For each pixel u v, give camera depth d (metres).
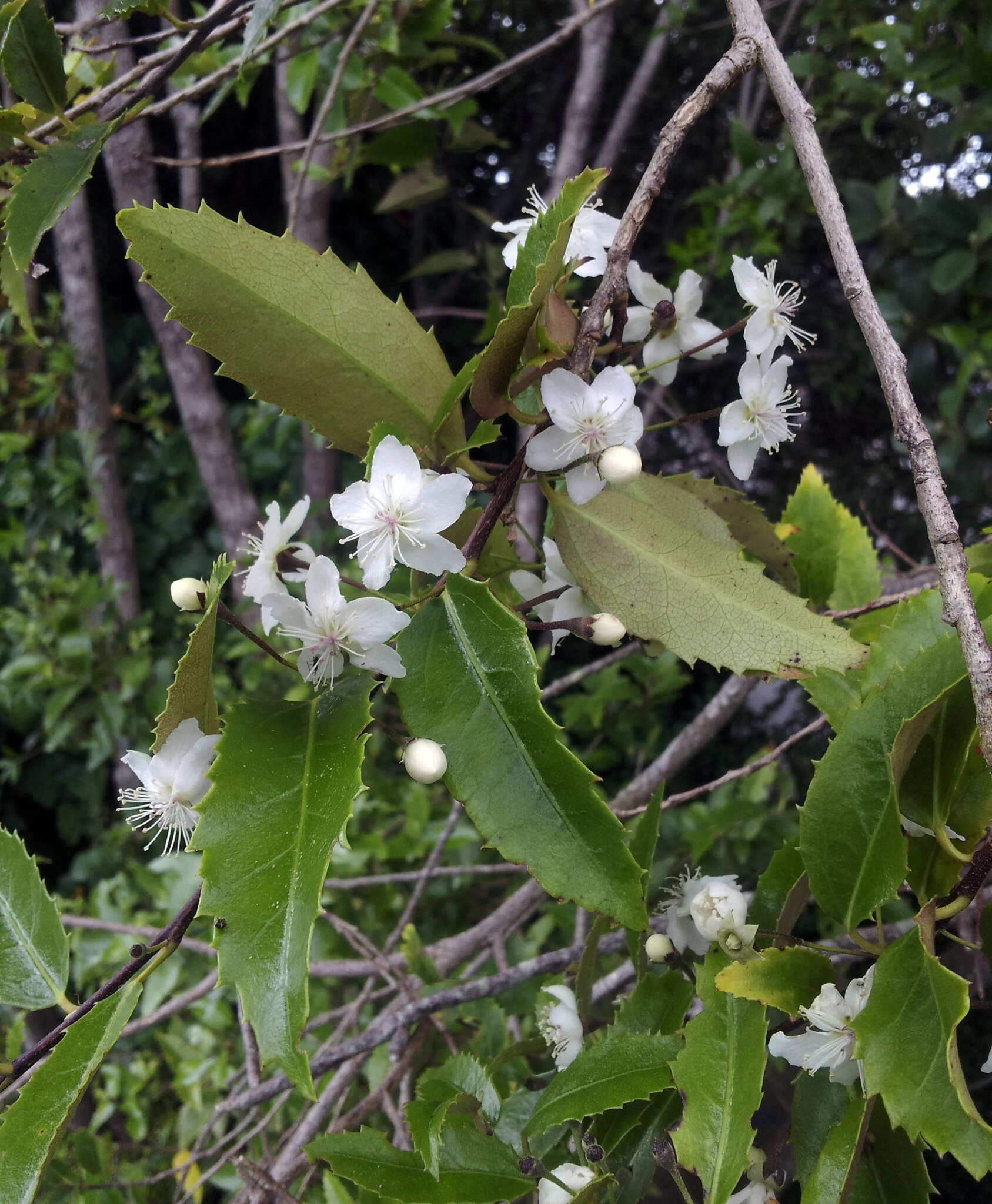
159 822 0.21
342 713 0.20
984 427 0.68
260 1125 0.38
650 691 0.72
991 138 0.72
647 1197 0.27
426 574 0.22
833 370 0.87
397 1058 0.37
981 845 0.20
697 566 0.23
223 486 1.09
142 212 0.20
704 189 0.75
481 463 0.24
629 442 0.22
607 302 0.22
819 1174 0.20
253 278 0.21
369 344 0.22
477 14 1.04
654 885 0.32
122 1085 0.71
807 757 0.88
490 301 0.67
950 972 0.18
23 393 1.16
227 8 0.26
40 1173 0.17
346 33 0.54
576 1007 0.29
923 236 0.64
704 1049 0.22
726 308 0.83
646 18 1.02
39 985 0.22
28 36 0.24
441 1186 0.22
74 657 1.02
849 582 0.35
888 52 0.59
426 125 0.59
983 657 0.17
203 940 0.64
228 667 1.10
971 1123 0.17
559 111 1.20
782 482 1.00
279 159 1.29
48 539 1.20
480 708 0.20
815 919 0.63
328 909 0.63
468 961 0.51
